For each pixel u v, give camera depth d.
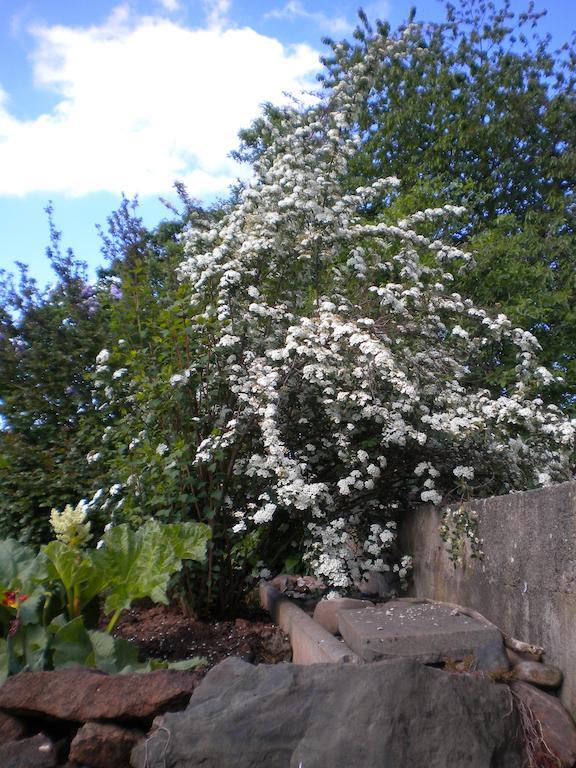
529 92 14.22
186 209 10.20
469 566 4.84
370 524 6.34
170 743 3.20
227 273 6.09
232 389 5.65
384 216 10.47
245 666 3.46
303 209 6.48
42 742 3.44
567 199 12.58
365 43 13.16
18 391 8.96
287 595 6.11
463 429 5.88
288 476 5.42
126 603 4.51
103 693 3.51
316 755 3.02
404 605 5.00
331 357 5.82
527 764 3.13
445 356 6.73
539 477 5.80
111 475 6.18
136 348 6.02
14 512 7.60
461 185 11.92
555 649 3.70
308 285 6.96
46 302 9.94
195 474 5.57
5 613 4.40
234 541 5.73
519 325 9.56
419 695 3.09
